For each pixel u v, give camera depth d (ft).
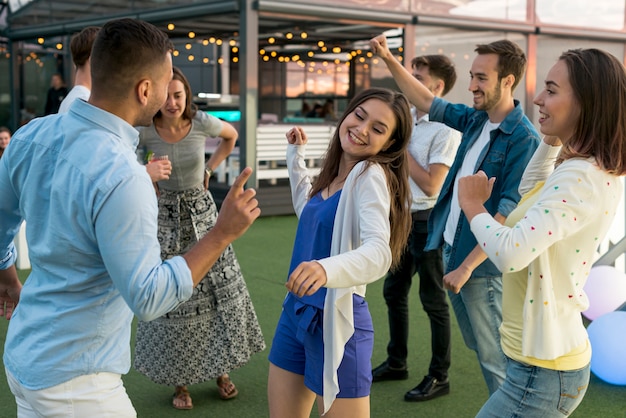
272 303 18.56
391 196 7.97
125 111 6.43
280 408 8.51
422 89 11.82
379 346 15.67
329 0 32.96
